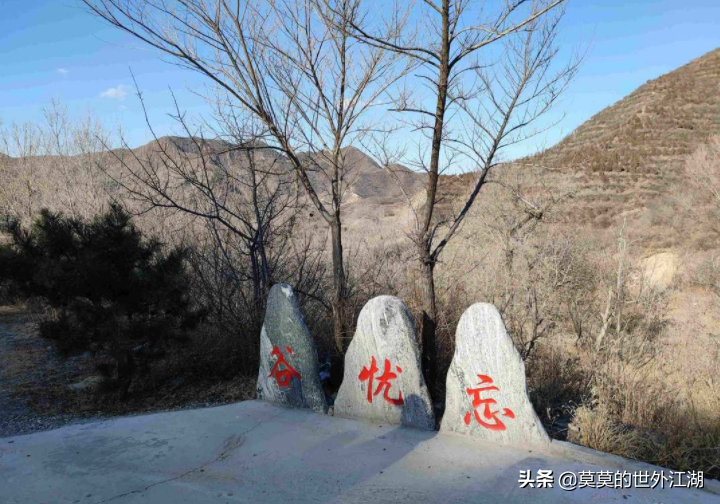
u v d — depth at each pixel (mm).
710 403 5566
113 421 5203
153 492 3777
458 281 7902
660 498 3512
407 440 4523
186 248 6980
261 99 5742
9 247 6355
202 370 6961
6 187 14211
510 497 3541
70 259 6023
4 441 4738
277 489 3789
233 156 7500
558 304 8000
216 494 3732
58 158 14781
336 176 6254
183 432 4855
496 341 4410
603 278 8969
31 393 6332
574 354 7391
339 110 6066
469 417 4570
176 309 6391
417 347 4852
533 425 4277
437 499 3557
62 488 3850
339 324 6270
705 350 7703
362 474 3955
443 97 5172
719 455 4320
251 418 5176
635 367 6836
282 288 5551
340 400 5254
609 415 5125
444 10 4969
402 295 7207
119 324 6102
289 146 5996
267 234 7430
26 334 8977
